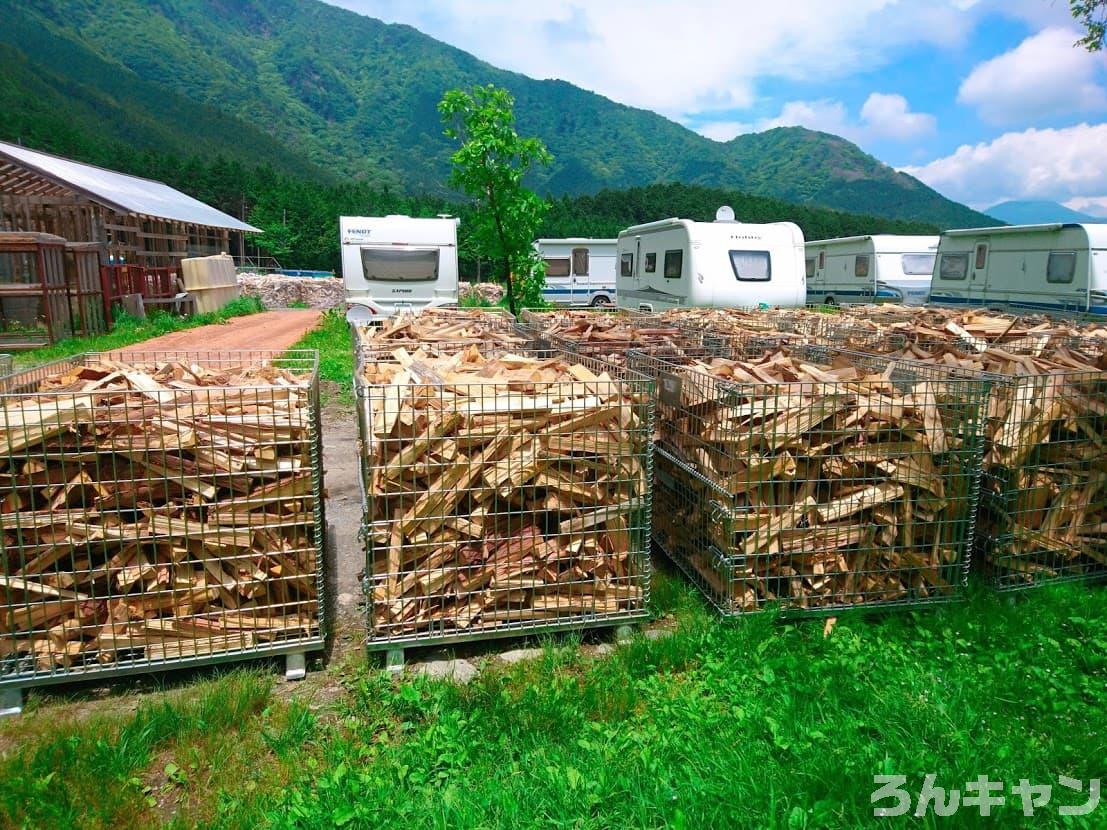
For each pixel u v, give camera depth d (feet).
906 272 68.90
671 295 48.52
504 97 39.47
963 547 13.41
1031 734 9.70
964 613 12.81
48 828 8.16
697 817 8.01
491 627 11.89
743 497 12.65
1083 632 12.48
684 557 14.87
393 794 8.47
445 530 11.70
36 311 53.06
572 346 19.97
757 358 17.87
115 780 8.83
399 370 14.11
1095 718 9.96
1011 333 23.00
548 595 12.22
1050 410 13.66
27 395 10.35
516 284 42.60
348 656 11.96
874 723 9.71
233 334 59.88
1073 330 25.09
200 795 8.75
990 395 14.17
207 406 11.12
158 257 75.31
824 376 13.85
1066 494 14.06
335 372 36.81
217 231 101.60
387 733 9.88
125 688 11.01
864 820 8.00
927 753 9.01
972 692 10.34
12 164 55.36
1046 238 48.24
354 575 15.15
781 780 8.57
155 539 10.85
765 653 11.63
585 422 11.95
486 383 12.09
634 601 12.57
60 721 10.20
